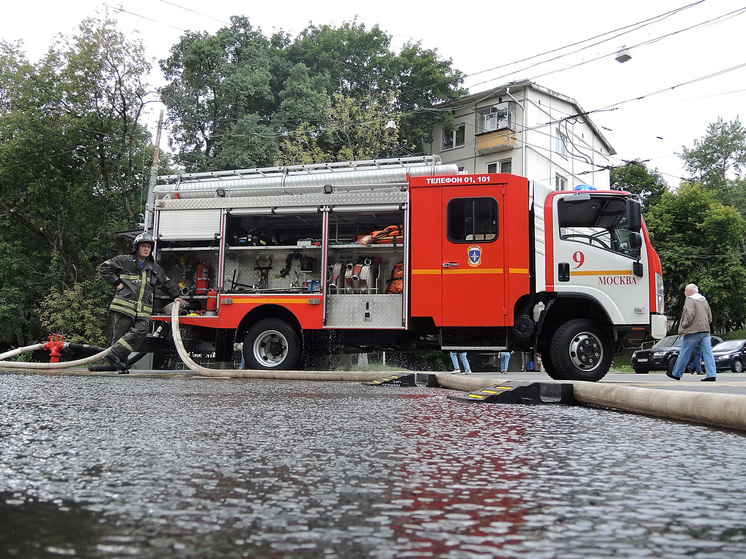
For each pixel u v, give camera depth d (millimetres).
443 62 33562
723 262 35750
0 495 1325
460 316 8727
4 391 4789
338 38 33156
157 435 2385
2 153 24969
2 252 25641
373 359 20000
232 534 1029
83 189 26438
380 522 1121
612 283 8648
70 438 2273
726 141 46344
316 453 1996
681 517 1177
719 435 2707
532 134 31281
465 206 8922
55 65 25438
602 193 8766
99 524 1086
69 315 23125
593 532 1059
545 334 9094
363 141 26891
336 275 9391
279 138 27203
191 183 10094
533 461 1885
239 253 9914
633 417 3539
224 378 8234
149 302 9109
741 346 22109
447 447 2172
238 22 29141
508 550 943
